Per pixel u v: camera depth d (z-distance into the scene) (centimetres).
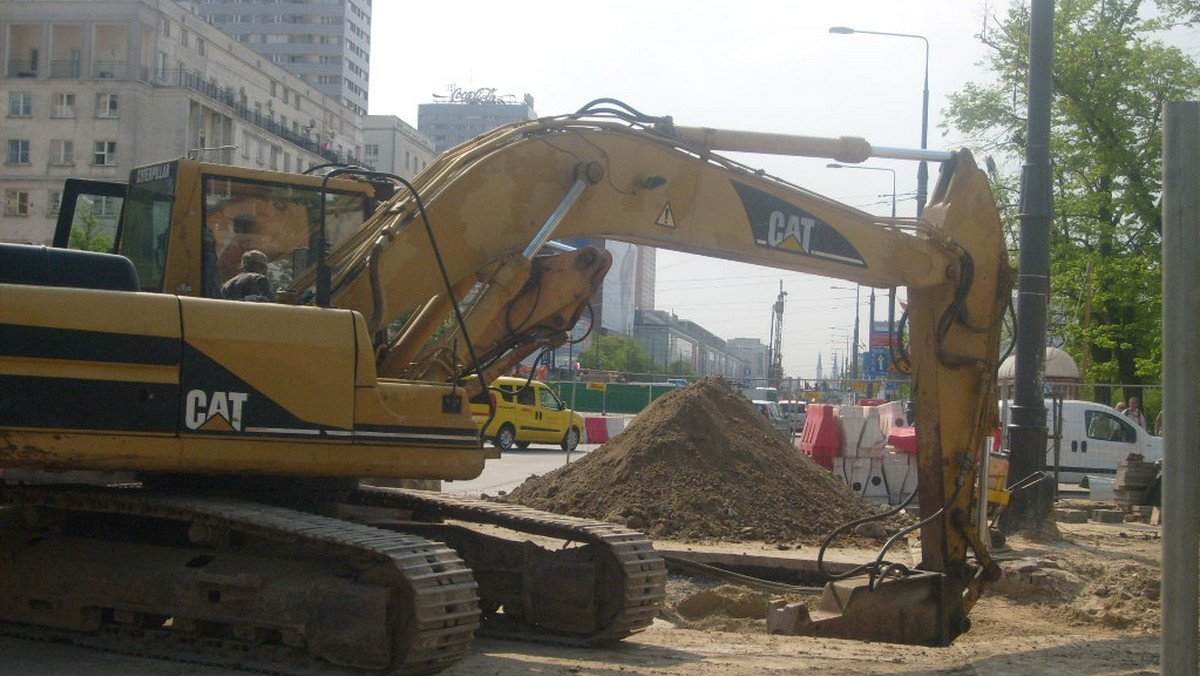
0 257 636
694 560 1174
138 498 695
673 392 1517
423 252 734
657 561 780
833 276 870
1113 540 1390
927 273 884
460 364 734
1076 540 1370
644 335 10288
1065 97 2977
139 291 678
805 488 1380
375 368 694
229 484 733
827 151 866
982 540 891
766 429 1491
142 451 632
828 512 1347
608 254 792
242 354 659
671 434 1405
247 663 656
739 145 842
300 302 726
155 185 765
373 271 711
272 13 13625
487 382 757
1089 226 2969
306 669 644
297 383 670
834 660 757
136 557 706
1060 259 3008
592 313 802
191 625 679
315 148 7300
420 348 747
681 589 1123
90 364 627
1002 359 925
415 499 863
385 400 692
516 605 807
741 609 1061
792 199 855
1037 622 1005
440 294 741
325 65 13625
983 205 906
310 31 13588
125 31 5766
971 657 781
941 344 884
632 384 4262
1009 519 1369
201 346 650
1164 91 2930
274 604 649
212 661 662
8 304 613
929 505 884
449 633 620
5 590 738
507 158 763
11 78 5728
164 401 639
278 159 6806
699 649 789
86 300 631
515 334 777
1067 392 2731
